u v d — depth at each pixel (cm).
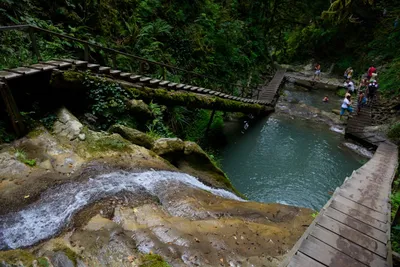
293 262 284
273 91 1767
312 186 906
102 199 381
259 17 2288
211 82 1469
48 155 464
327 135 1319
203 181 608
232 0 2048
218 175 669
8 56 602
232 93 1588
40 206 353
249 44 2045
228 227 380
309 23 2680
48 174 419
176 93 865
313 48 2694
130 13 1146
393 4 2128
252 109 1316
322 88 2128
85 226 320
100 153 502
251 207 479
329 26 2492
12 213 334
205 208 429
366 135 1237
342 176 973
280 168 1009
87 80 629
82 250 281
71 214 342
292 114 1583
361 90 1680
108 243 293
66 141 511
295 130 1364
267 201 820
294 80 2247
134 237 313
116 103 658
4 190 368
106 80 669
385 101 1558
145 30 1095
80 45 815
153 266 261
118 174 457
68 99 627
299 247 307
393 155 980
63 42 773
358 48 2373
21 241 295
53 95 600
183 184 504
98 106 640
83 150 496
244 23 1995
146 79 803
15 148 459
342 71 2412
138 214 364
